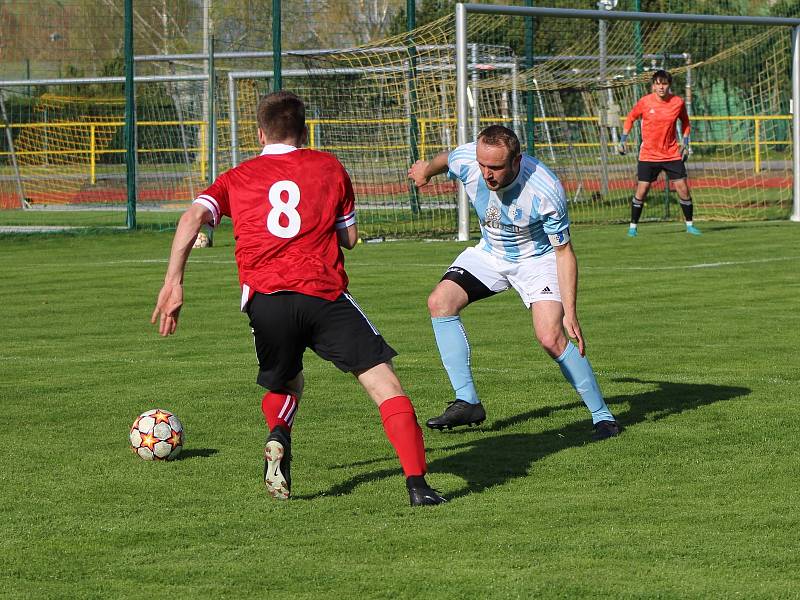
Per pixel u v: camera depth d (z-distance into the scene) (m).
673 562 12.12
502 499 14.67
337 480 15.73
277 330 14.34
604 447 17.39
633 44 66.06
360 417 19.56
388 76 60.78
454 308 18.81
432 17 69.81
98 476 15.99
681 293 34.31
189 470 16.30
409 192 61.56
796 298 33.09
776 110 69.25
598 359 24.55
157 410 17.09
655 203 69.69
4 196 83.75
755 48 67.62
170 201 80.06
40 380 22.92
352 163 62.81
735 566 11.98
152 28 76.25
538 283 18.48
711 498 14.59
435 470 16.27
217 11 70.81
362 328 14.44
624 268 40.53
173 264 14.04
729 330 28.00
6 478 15.89
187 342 27.38
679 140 53.81
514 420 19.41
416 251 47.75
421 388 21.94
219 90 75.19
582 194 71.06
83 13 72.44
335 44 70.88
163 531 13.44
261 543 12.95
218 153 73.56
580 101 73.06
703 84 73.25
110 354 25.86
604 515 13.85
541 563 12.12
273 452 14.16
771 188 75.69
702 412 19.59
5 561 12.41
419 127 62.66
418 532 13.28
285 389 15.18
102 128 86.88
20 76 84.12
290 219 14.40
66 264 44.78
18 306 33.56
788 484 15.21
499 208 18.00
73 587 11.60
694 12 71.25
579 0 72.75
